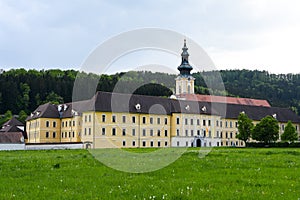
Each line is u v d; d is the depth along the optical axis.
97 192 13.96
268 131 89.81
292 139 102.12
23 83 162.12
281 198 13.00
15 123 116.00
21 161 25.72
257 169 21.25
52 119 111.25
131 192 13.87
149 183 15.82
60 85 164.75
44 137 110.00
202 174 18.84
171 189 14.39
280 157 31.16
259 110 137.75
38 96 160.38
